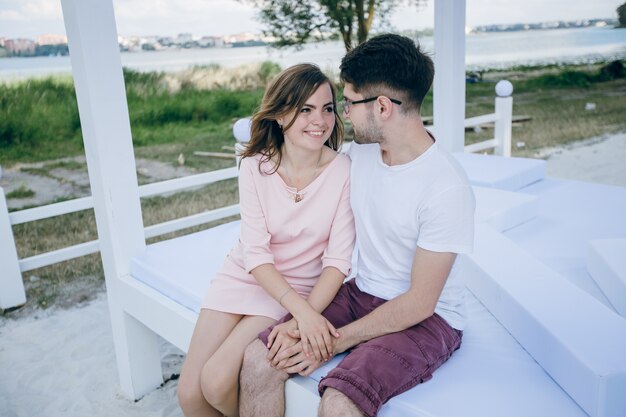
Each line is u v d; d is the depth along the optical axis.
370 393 1.19
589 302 1.51
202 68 8.03
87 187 6.16
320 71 1.54
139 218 2.38
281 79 1.50
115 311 2.44
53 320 3.33
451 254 1.29
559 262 2.13
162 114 7.88
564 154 6.88
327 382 1.22
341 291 1.59
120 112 2.25
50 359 2.88
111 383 2.64
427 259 1.29
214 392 1.45
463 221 1.28
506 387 1.30
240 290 1.65
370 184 1.46
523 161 3.44
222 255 2.36
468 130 7.85
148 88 7.76
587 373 1.18
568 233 2.44
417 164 1.34
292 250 1.64
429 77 1.34
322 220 1.58
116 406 2.46
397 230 1.38
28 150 7.00
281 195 1.59
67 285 3.89
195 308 2.01
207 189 6.36
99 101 2.19
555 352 1.31
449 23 3.64
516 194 2.71
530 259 1.84
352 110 1.38
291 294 1.48
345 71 1.37
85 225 5.18
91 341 3.06
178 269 2.23
